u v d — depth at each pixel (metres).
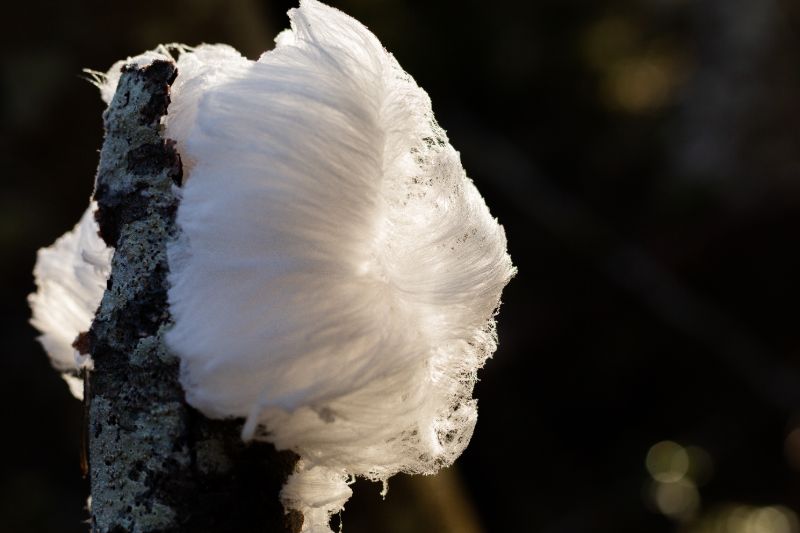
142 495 0.47
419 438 0.49
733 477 2.21
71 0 1.20
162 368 0.47
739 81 2.33
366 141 0.48
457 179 0.50
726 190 2.25
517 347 2.11
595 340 2.19
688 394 2.24
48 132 1.35
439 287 0.49
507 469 2.14
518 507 2.10
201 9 1.20
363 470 0.49
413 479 1.01
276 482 0.48
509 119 2.25
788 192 2.19
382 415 0.48
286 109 0.47
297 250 0.47
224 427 0.47
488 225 0.50
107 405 0.48
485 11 2.10
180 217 0.47
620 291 2.15
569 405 2.22
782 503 2.18
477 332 0.50
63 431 1.61
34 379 1.60
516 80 2.16
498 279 0.50
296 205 0.47
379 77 0.48
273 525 0.48
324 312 0.47
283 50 0.48
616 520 2.12
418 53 2.01
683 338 2.18
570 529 2.07
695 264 2.18
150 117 0.49
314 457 0.48
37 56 1.26
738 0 2.38
